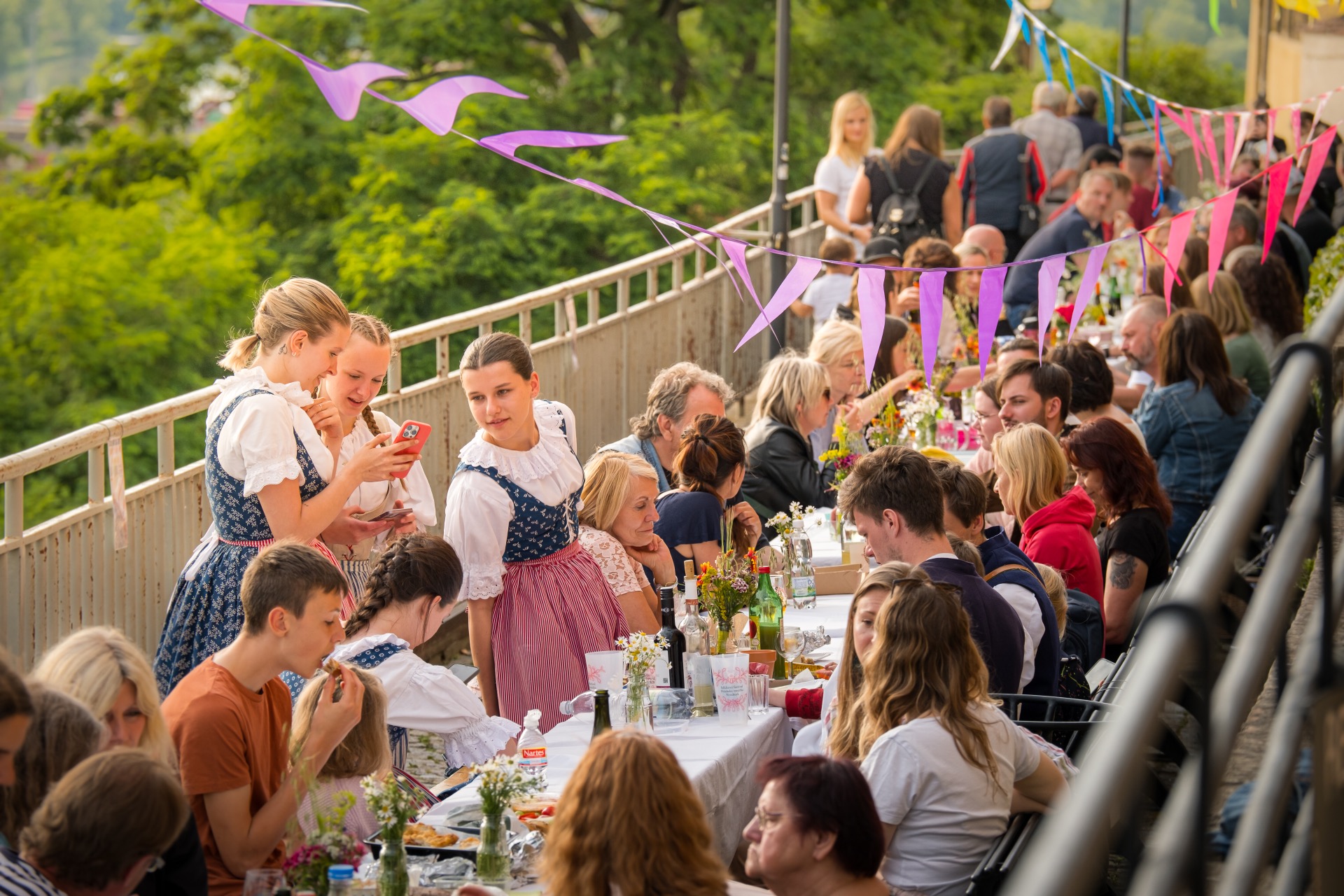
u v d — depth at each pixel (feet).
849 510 19.25
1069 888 4.38
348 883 13.29
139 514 23.72
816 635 23.36
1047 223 57.11
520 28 107.86
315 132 99.14
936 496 18.76
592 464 24.18
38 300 93.35
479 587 21.63
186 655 19.27
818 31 108.47
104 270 95.04
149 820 11.46
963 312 38.34
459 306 87.15
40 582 21.36
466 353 21.66
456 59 99.30
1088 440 24.52
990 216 51.60
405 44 97.60
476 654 22.12
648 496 23.99
